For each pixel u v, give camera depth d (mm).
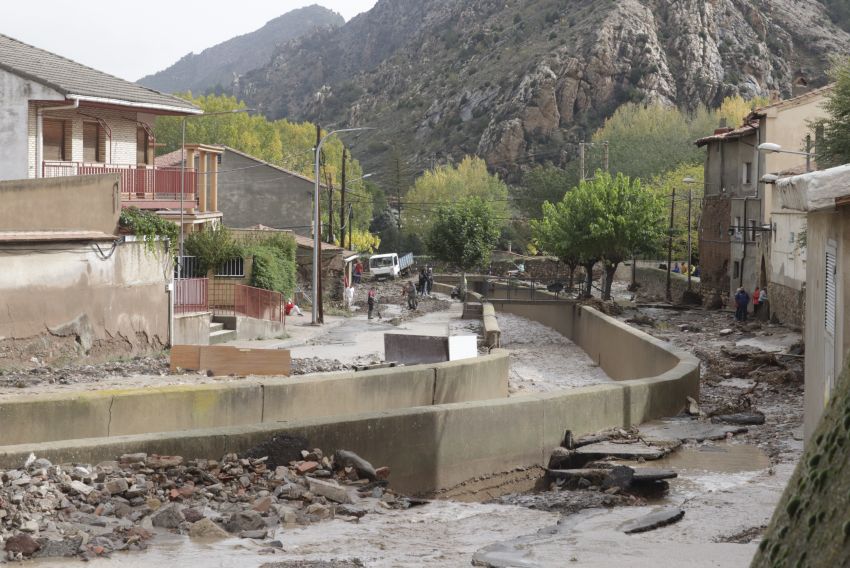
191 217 47094
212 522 9938
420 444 14047
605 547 9234
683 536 9867
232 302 42531
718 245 65188
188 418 16500
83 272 27906
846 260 10656
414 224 156500
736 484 13695
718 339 40656
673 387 20016
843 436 3113
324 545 9711
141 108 40875
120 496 10664
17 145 36594
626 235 62750
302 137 162875
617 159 138250
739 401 21859
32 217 28031
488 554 8992
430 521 11117
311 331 47562
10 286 25484
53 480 10430
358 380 19609
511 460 15445
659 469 13938
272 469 12445
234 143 134250
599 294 76938
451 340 27047
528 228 135875
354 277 90688
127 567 8570
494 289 79812
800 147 55312
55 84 36438
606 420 17750
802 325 40812
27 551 8805
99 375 24531
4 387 21781
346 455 12898
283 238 55906
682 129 146500
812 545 2994
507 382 26469
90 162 40438
